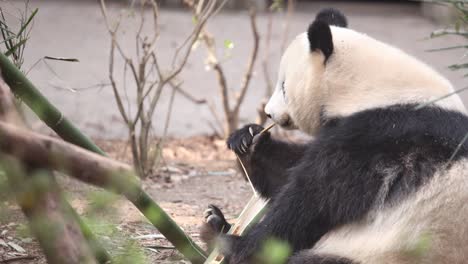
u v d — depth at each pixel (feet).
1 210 17.98
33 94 22.63
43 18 95.35
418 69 28.66
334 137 27.30
